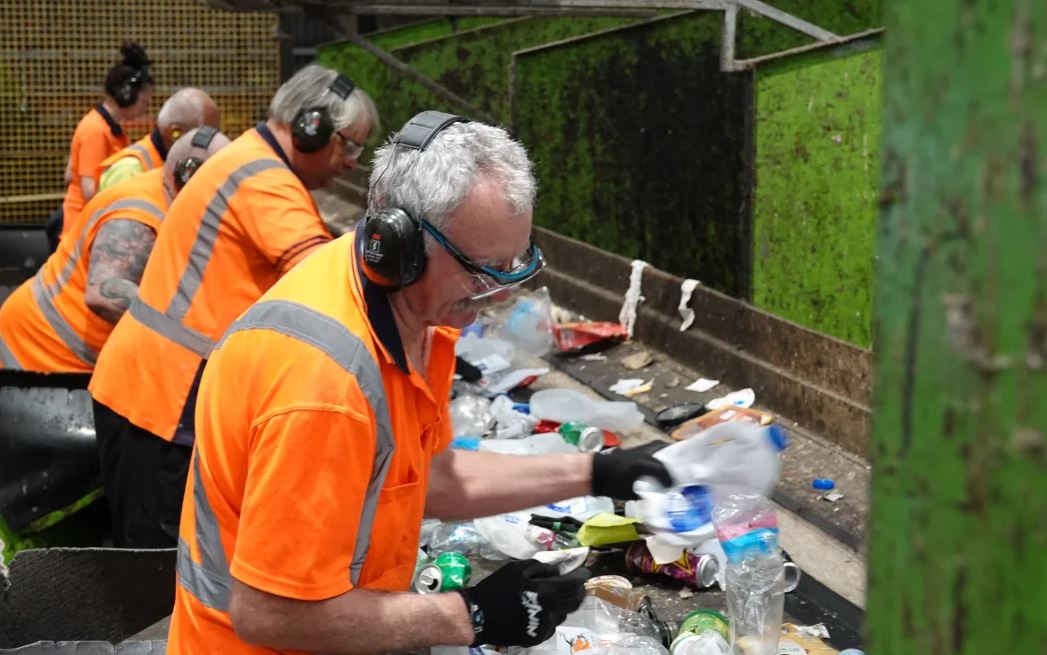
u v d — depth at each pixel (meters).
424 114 1.65
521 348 4.87
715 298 4.42
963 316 0.67
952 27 0.66
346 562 1.58
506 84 7.25
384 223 1.54
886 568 0.76
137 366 3.03
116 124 6.65
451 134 1.58
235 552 1.57
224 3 4.66
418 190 1.56
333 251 1.67
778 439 2.14
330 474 1.52
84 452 3.69
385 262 1.54
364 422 1.54
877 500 0.76
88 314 3.69
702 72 4.79
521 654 2.33
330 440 1.52
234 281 2.94
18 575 2.54
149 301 3.04
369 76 7.82
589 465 2.02
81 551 2.56
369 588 1.72
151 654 2.28
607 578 2.65
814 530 3.16
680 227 5.05
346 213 8.38
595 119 5.36
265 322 1.59
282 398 1.53
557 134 5.54
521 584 1.68
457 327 1.67
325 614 1.56
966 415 0.68
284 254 2.85
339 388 1.53
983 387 0.67
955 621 0.71
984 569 0.69
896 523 0.75
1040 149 0.62
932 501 0.71
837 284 4.21
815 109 4.16
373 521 1.65
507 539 2.88
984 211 0.65
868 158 3.99
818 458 3.60
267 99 9.39
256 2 4.70
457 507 1.99
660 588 2.77
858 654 2.35
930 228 0.69
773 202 4.41
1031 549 0.67
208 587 1.70
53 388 3.73
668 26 4.90
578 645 2.34
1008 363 0.65
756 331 4.16
